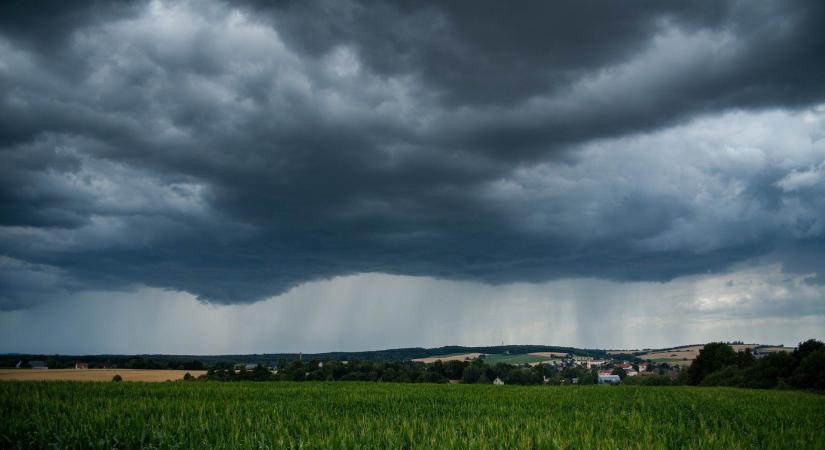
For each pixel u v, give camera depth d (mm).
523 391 36844
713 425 19812
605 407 25391
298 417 18484
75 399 21844
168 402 22562
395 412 22078
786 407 26641
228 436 14688
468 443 14344
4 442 14594
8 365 101688
